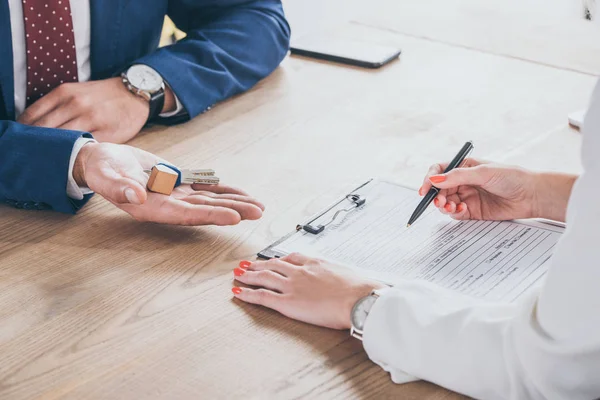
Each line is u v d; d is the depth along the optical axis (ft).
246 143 4.97
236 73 5.66
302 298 3.32
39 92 5.31
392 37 6.59
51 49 5.24
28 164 4.24
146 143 5.03
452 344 2.84
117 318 3.36
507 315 2.80
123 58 5.76
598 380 2.53
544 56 6.13
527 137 4.93
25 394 2.94
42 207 4.31
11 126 4.40
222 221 4.02
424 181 4.00
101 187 4.09
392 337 2.99
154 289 3.57
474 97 5.52
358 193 4.21
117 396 2.92
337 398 2.90
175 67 5.31
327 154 4.79
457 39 6.52
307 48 6.36
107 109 5.07
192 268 3.73
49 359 3.13
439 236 3.79
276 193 4.36
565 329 2.47
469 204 3.95
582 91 5.56
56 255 3.86
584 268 2.39
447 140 4.92
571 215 2.46
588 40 6.39
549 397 2.60
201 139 5.06
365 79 5.89
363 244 3.74
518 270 3.48
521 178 3.85
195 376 3.01
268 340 3.21
